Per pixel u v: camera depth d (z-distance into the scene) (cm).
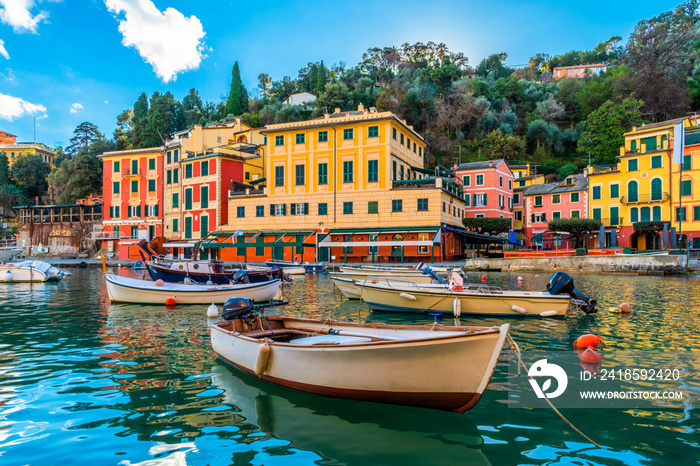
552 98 9694
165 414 726
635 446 611
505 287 2566
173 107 8931
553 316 1561
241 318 1062
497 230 5128
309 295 2261
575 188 5688
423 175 5425
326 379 772
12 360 1039
